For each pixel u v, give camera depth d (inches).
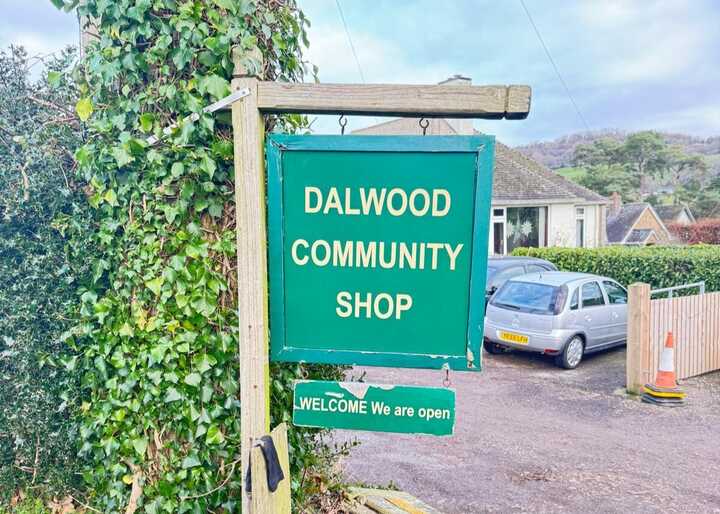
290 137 75.1
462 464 189.5
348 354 76.7
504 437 217.3
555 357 327.0
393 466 187.0
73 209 102.5
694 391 281.1
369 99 73.3
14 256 108.0
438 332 74.9
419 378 305.9
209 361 86.8
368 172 74.3
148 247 88.3
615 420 239.1
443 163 72.8
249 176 75.3
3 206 105.7
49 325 107.7
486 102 71.4
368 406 77.2
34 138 103.4
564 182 955.3
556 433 222.5
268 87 74.4
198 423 88.0
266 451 73.2
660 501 161.8
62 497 113.3
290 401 103.7
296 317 77.6
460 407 257.8
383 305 75.8
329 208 75.5
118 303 93.7
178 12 83.4
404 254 74.7
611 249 508.7
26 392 110.3
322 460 124.0
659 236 1318.9
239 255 76.1
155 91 85.0
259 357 76.3
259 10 88.7
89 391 108.6
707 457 197.0
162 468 90.9
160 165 85.7
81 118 86.7
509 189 835.4
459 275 74.0
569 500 161.9
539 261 434.9
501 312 342.0
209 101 82.9
